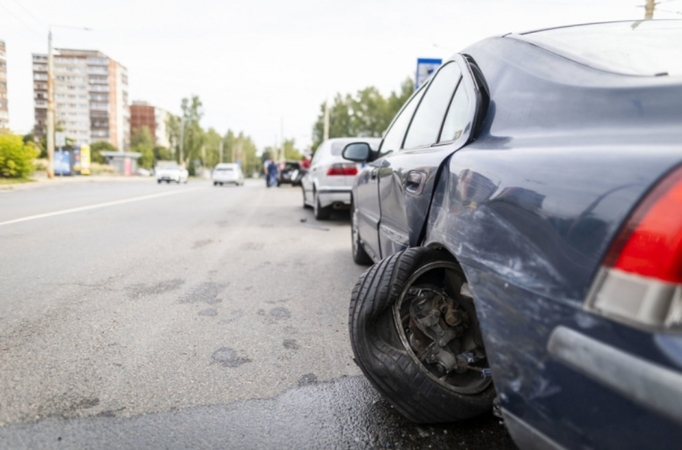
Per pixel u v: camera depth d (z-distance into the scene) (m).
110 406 2.11
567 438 1.02
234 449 1.81
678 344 0.83
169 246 6.02
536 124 1.57
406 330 1.86
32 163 22.98
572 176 1.16
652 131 1.12
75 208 10.32
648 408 0.85
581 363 0.97
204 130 112.56
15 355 2.62
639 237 0.92
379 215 3.26
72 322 3.16
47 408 2.07
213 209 11.19
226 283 4.25
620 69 1.48
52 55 25.61
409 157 2.64
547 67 1.74
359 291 1.93
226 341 2.89
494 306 1.26
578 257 1.03
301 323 3.23
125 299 3.70
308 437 1.90
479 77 2.18
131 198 14.03
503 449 1.82
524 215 1.24
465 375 1.81
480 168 1.59
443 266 1.88
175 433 1.91
